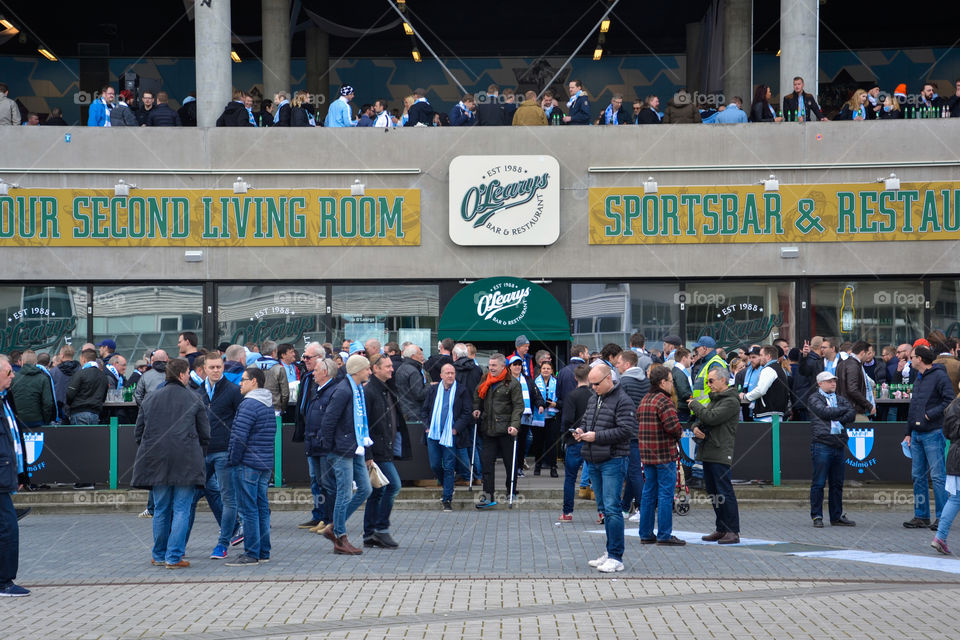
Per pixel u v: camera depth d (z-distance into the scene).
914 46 29.02
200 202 20.30
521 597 8.91
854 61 29.14
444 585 9.48
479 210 20.28
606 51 29.41
